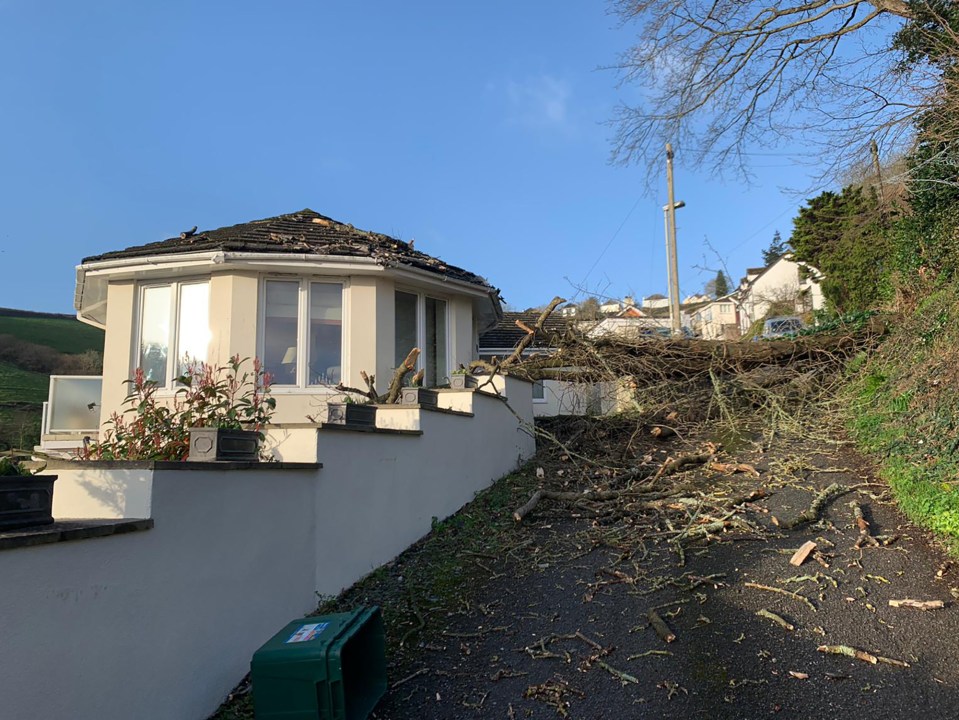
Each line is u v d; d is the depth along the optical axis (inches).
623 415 435.2
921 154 326.3
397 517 234.1
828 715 130.0
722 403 399.5
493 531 256.2
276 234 396.2
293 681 125.1
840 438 344.5
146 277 372.5
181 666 133.6
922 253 392.8
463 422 297.3
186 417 178.5
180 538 136.2
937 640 154.0
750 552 216.2
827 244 658.8
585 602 190.9
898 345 361.4
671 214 926.4
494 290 458.3
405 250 428.1
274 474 171.8
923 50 319.0
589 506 277.6
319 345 368.2
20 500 106.1
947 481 224.2
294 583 176.4
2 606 96.5
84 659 110.3
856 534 223.3
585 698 143.4
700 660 154.6
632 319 473.4
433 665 162.2
